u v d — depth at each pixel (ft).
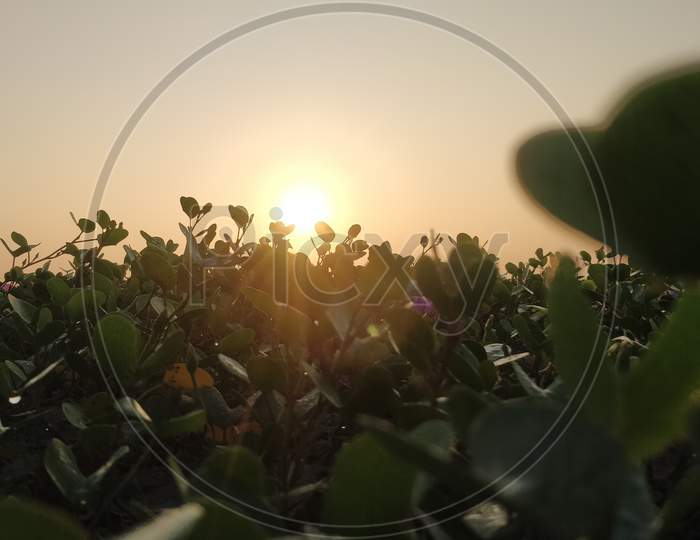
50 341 5.95
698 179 1.75
